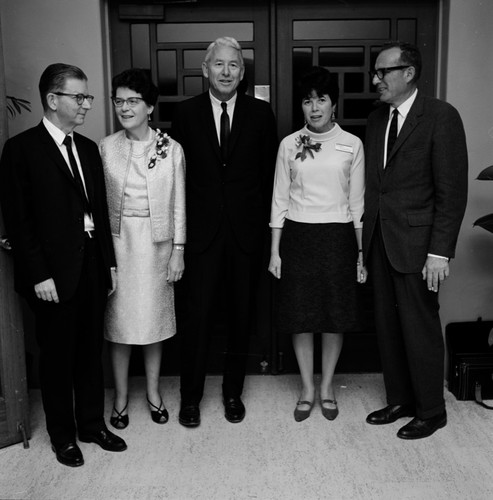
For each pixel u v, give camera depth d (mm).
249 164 2801
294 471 2473
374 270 2771
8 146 2375
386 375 2863
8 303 2623
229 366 2996
